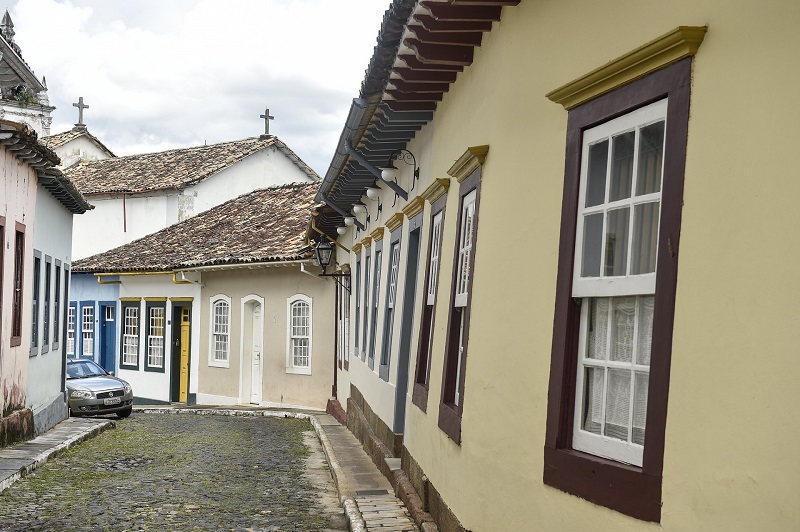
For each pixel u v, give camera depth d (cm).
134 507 1070
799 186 363
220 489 1205
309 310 2512
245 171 3925
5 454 1396
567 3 576
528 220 610
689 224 429
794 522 354
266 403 2662
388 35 810
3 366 1451
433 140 1030
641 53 466
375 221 1622
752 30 398
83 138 4594
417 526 888
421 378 1007
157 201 3772
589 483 503
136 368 3147
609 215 513
